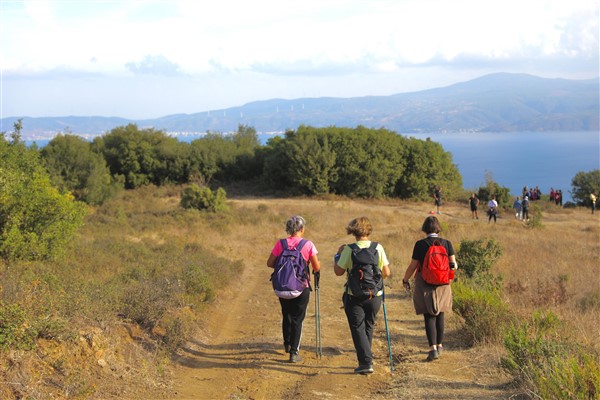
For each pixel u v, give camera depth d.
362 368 6.43
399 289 12.53
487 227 28.09
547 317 7.83
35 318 5.54
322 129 50.50
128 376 5.84
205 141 54.88
